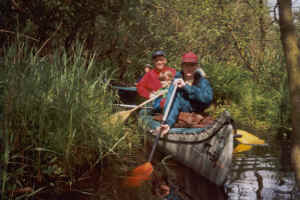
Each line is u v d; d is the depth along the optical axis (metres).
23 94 2.92
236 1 7.97
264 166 3.38
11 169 2.73
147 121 4.46
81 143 3.27
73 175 3.03
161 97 5.02
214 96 7.30
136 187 2.83
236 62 9.09
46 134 3.01
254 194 2.65
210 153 3.13
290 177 3.03
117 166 3.35
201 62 8.32
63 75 3.41
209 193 2.71
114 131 3.80
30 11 7.06
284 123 5.13
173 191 2.77
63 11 7.37
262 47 7.82
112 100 4.30
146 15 10.09
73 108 3.19
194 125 3.86
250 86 7.27
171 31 10.52
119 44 9.73
